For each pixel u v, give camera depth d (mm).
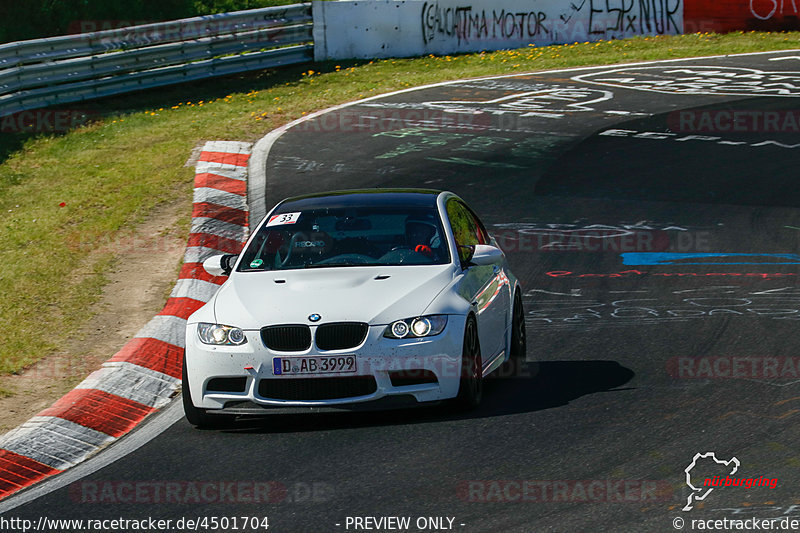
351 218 29406
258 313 25000
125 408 27906
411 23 107938
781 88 86250
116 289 40344
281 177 60938
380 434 24047
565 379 28234
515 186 58156
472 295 26531
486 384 28547
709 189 56125
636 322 34438
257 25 99438
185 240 47375
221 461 22844
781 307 35156
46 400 28578
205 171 61125
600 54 107250
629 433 22781
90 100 85438
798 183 56406
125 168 63625
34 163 67250
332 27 105438
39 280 41344
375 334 24234
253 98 88688
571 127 74000
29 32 105938
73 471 23297
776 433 22188
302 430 24984
